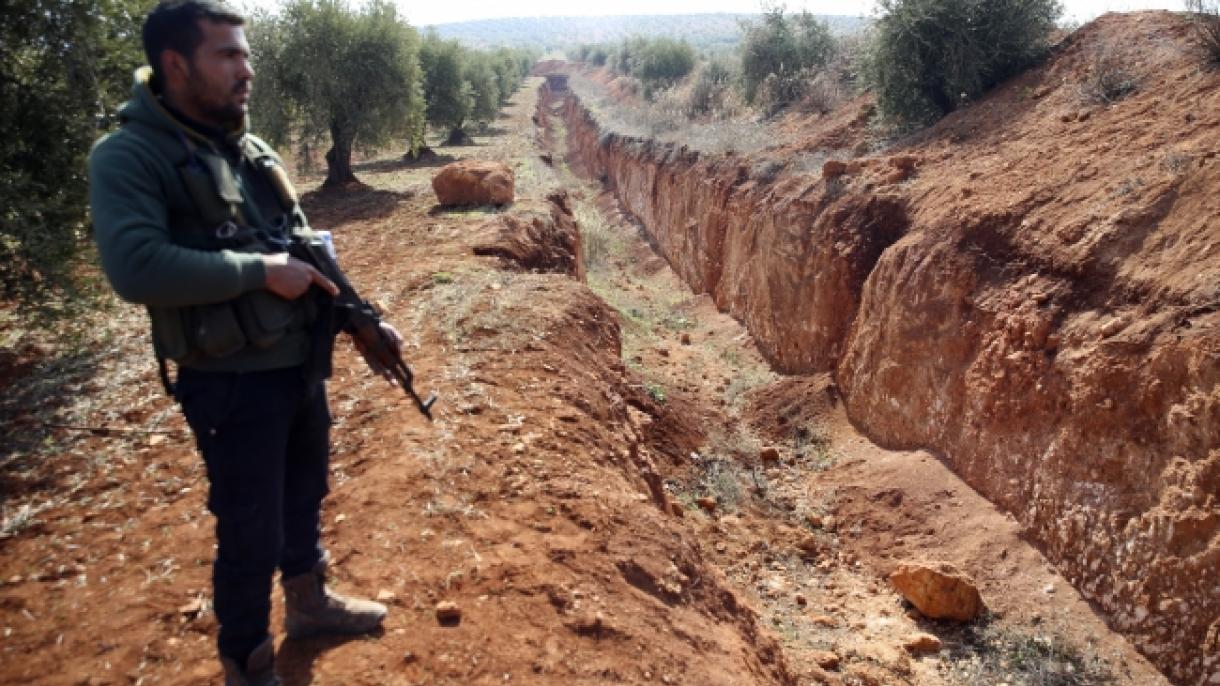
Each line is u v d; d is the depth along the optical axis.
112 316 7.04
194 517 3.85
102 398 5.32
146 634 2.98
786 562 6.85
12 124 6.09
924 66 12.47
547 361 5.96
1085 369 5.92
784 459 8.98
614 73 54.88
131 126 1.94
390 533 3.54
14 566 3.47
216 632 2.99
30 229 5.62
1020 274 7.14
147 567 3.44
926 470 7.67
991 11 11.77
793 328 11.33
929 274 8.20
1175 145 6.89
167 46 1.91
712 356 12.73
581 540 3.70
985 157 9.51
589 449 4.79
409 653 2.78
